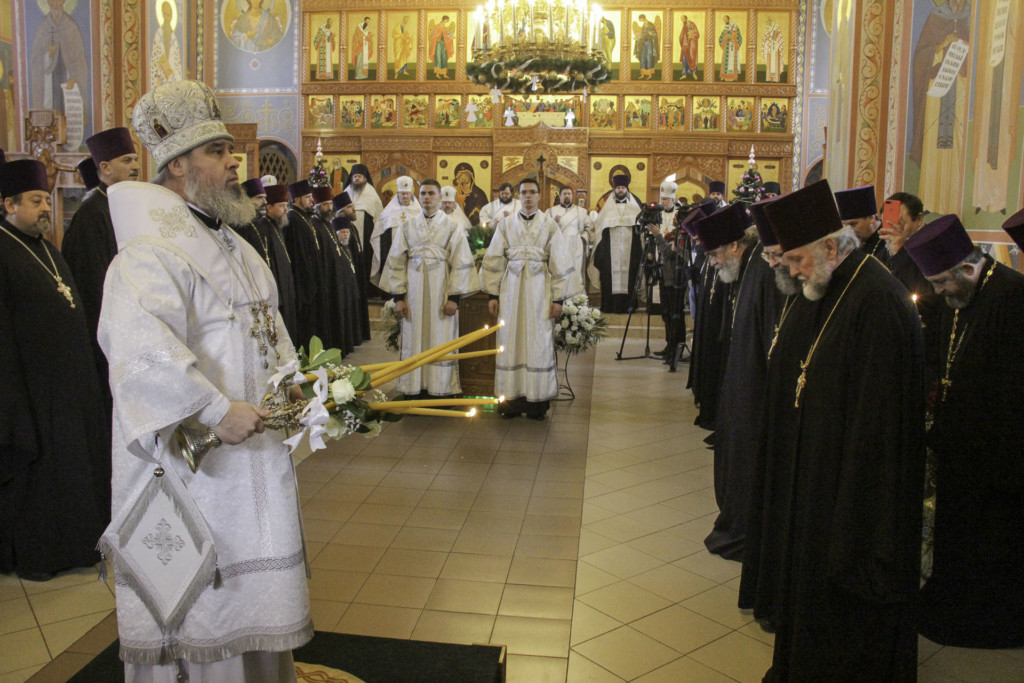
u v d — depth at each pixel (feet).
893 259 12.16
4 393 11.31
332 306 29.53
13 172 11.91
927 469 10.57
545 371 21.27
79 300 12.62
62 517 11.89
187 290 6.54
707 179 49.26
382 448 18.70
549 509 14.83
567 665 9.58
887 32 21.57
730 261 13.43
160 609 6.60
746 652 9.91
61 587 11.68
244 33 51.08
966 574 10.09
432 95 50.24
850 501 8.07
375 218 40.52
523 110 49.55
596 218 42.24
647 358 31.55
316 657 9.42
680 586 11.73
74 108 30.76
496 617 10.73
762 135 48.98
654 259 30.19
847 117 24.06
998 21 15.08
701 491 15.93
